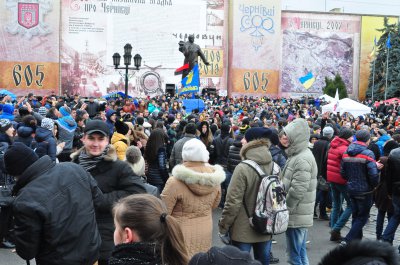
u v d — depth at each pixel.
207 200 5.46
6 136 9.30
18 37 44.12
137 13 46.97
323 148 10.62
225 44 48.97
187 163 5.46
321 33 51.62
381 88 50.44
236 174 5.82
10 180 7.78
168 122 16.94
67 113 12.58
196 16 48.19
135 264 2.63
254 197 5.79
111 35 46.41
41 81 44.69
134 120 15.86
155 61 47.31
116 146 8.14
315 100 38.97
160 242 2.67
